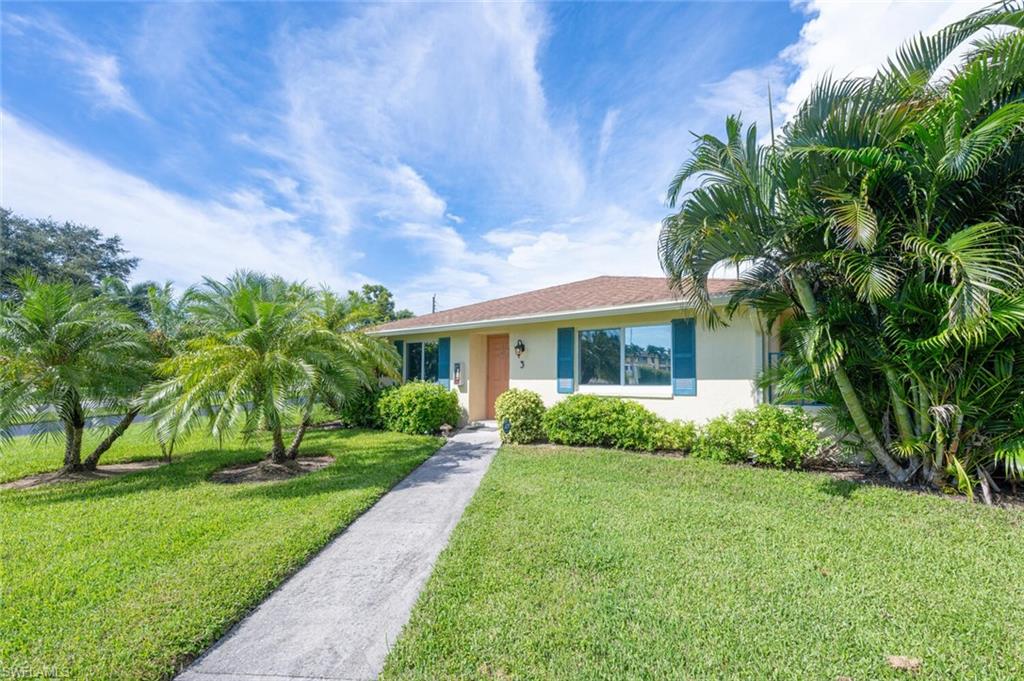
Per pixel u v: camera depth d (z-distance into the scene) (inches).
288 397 282.0
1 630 122.1
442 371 548.1
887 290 198.5
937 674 102.7
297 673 109.7
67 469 312.7
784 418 300.4
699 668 105.8
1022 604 130.6
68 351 292.4
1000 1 195.0
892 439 259.0
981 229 177.6
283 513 215.3
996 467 240.7
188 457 366.6
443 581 147.5
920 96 223.9
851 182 217.8
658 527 192.2
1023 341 204.4
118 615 129.0
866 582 143.9
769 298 272.5
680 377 368.5
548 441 414.0
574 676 104.6
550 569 155.0
